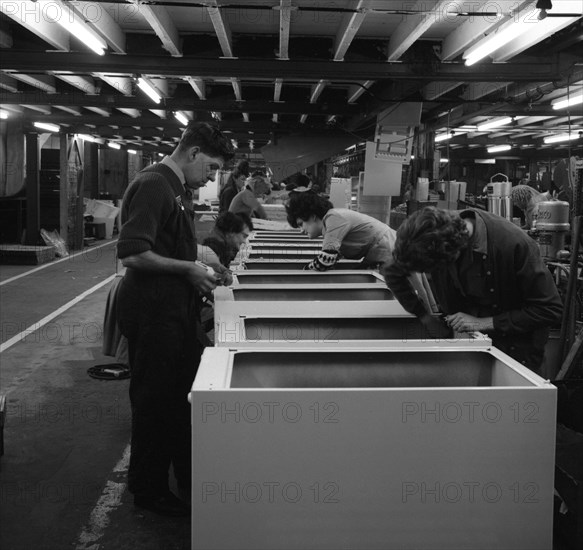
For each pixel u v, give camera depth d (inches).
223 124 386.9
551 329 138.8
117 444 131.3
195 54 199.9
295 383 69.7
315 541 54.9
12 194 448.5
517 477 54.9
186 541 95.0
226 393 52.9
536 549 55.8
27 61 198.7
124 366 185.3
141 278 92.6
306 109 299.6
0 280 350.6
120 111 386.0
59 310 274.1
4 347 210.7
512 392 54.0
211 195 637.9
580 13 153.6
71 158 479.2
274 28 190.9
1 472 118.0
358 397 53.4
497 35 158.9
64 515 102.3
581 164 133.3
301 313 94.3
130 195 91.7
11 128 438.9
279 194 448.8
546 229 162.2
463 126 432.8
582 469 87.0
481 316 85.4
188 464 104.5
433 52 201.9
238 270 137.3
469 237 76.2
